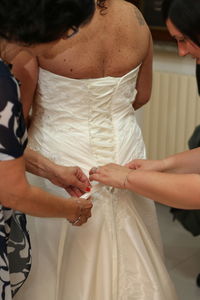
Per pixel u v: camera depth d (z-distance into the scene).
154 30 3.03
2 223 1.29
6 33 1.08
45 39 1.09
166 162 1.57
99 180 1.48
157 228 1.74
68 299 1.53
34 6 1.04
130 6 1.49
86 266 1.53
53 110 1.50
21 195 1.22
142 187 1.42
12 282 1.45
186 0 1.18
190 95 2.95
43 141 1.54
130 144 1.58
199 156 1.58
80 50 1.40
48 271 1.55
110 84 1.47
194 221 2.48
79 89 1.45
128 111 1.59
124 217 1.59
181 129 3.04
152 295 1.55
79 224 1.43
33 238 1.58
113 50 1.45
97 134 1.51
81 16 1.10
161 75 3.00
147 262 1.57
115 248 1.55
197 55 1.28
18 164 1.19
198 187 1.36
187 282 2.58
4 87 1.12
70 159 1.52
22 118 1.20
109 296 1.51
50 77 1.44
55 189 1.57
